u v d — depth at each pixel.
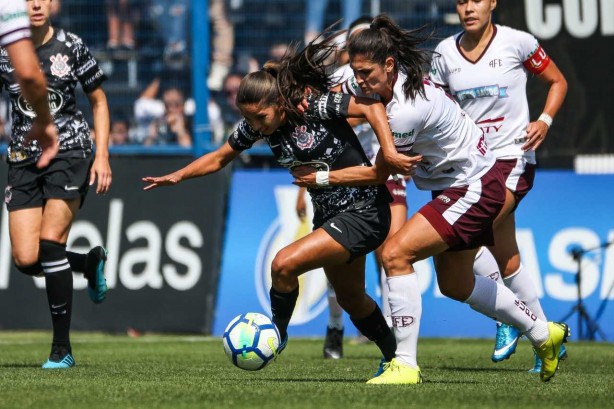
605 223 37.00
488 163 19.55
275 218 38.91
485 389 18.20
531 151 24.70
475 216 19.08
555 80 24.62
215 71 43.53
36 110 15.39
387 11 40.88
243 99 18.34
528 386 19.03
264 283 38.38
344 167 18.84
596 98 37.53
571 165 37.81
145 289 39.09
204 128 40.44
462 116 19.53
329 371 22.97
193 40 40.34
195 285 38.72
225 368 23.70
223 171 39.66
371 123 18.20
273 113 18.53
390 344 20.95
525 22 37.75
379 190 19.17
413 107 18.36
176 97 44.19
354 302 20.45
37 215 23.45
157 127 44.12
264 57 43.41
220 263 38.91
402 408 15.23
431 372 22.98
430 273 37.50
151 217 39.56
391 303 19.12
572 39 37.56
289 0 42.97
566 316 36.34
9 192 23.41
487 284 19.80
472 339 36.44
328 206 19.23
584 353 29.83
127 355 28.75
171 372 22.33
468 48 24.66
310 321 37.72
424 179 19.78
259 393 17.22
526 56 24.45
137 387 18.38
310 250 18.81
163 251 39.22
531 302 24.88
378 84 18.17
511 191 24.20
